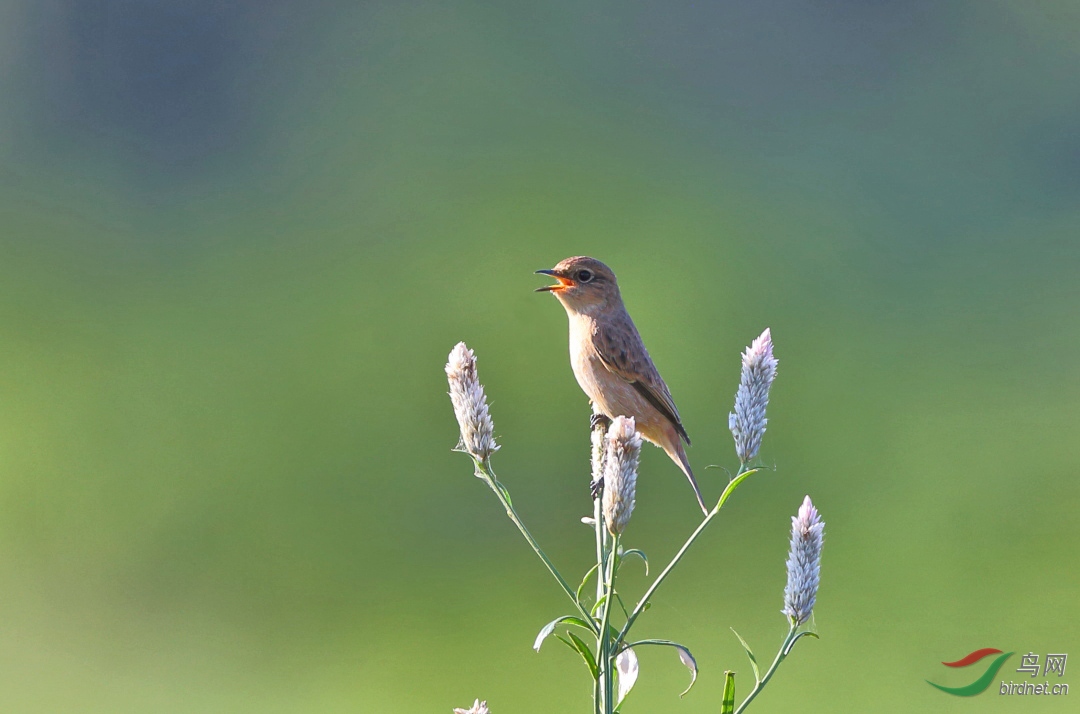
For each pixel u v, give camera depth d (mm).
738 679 13383
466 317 20562
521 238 22969
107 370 20688
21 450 18484
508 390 18375
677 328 20656
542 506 17500
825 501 17234
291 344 20625
